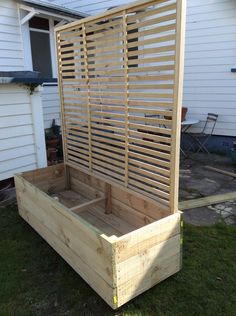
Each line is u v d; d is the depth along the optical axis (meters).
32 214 3.00
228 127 6.24
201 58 6.23
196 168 5.31
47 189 3.76
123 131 2.76
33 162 4.24
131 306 2.08
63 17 6.32
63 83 3.63
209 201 3.72
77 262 2.30
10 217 3.44
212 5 5.86
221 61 6.03
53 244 2.67
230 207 3.62
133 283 2.03
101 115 3.05
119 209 3.13
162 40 2.16
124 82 2.61
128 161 2.76
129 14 2.68
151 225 2.05
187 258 2.59
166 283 2.29
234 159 5.25
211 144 6.52
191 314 2.00
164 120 2.29
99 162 3.21
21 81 3.68
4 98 3.75
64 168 3.88
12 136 3.93
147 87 2.37
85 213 3.27
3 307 2.10
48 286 2.30
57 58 3.59
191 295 2.17
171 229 2.20
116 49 2.65
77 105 3.42
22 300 2.17
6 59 5.93
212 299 2.13
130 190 2.78
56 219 2.51
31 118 4.11
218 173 5.00
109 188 3.19
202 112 6.48
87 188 3.63
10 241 2.93
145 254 2.06
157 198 2.49
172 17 2.05
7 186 4.07
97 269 2.05
